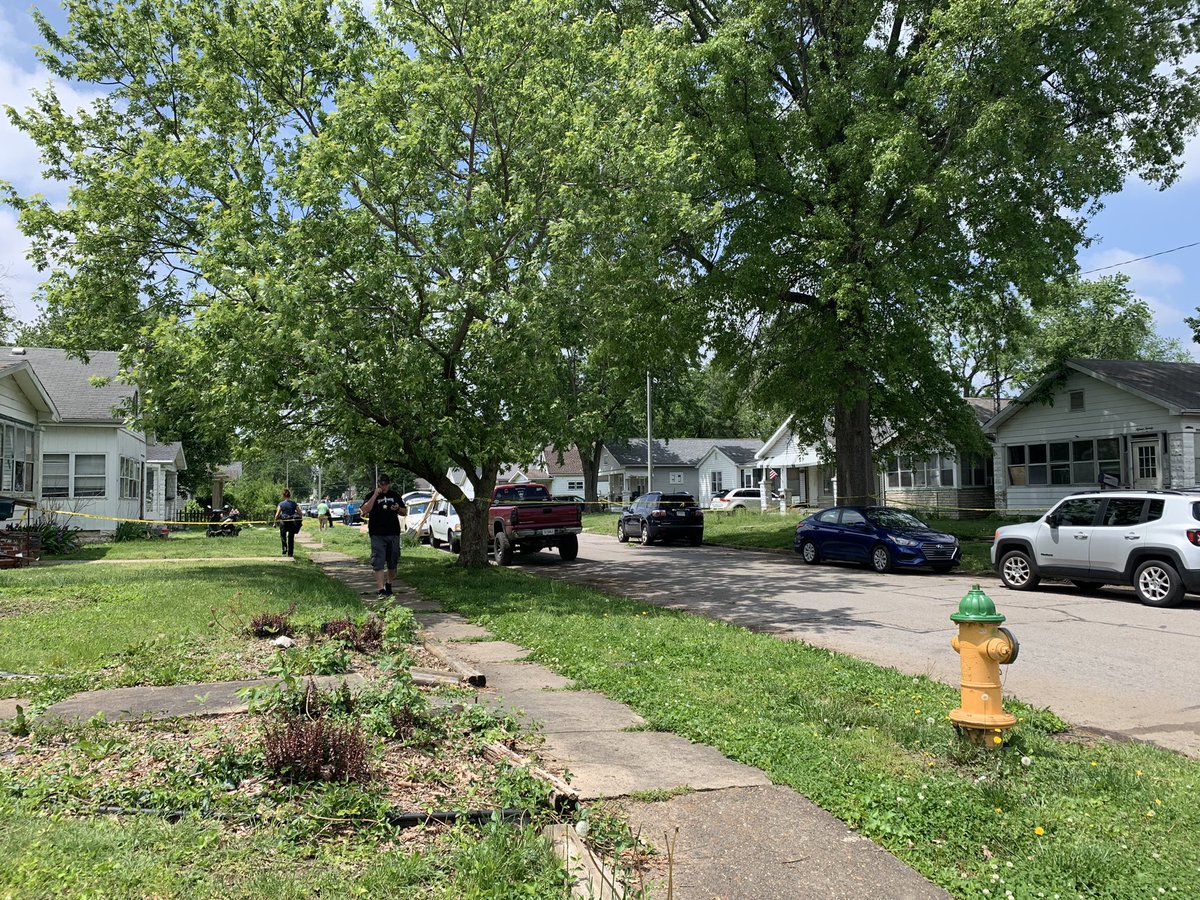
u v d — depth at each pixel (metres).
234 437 16.44
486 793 4.58
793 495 53.31
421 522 25.64
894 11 22.09
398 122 14.90
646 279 17.12
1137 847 4.21
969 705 5.75
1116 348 45.44
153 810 4.16
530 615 11.70
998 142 18.20
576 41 15.64
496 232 14.33
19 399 24.02
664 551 26.28
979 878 3.88
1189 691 8.01
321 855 3.78
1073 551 14.45
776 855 4.09
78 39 16.88
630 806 4.65
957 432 26.39
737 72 19.84
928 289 20.02
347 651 8.47
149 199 15.87
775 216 20.45
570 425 17.36
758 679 7.77
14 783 4.39
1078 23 18.84
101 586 13.61
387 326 14.48
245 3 16.56
